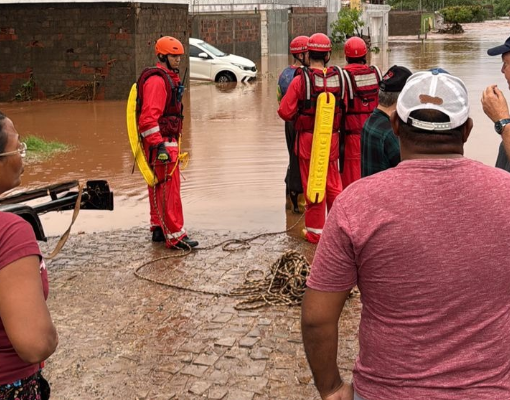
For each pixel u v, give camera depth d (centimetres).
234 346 475
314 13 4584
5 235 225
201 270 625
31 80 2006
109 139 1370
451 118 222
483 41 5522
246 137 1350
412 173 221
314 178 671
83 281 600
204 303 550
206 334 494
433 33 7225
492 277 214
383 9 5503
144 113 640
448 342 216
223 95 2105
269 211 834
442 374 216
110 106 1869
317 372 241
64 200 633
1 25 1994
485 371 216
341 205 223
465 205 216
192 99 2006
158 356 462
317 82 664
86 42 1962
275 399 408
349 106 692
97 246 700
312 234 701
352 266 223
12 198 585
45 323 225
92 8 1939
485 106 367
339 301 229
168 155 646
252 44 3591
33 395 243
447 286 213
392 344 220
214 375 436
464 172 221
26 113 1764
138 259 657
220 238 724
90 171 1073
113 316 527
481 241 214
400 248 213
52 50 1984
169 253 674
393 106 452
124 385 427
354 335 489
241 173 1038
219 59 2497
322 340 234
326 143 662
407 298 216
